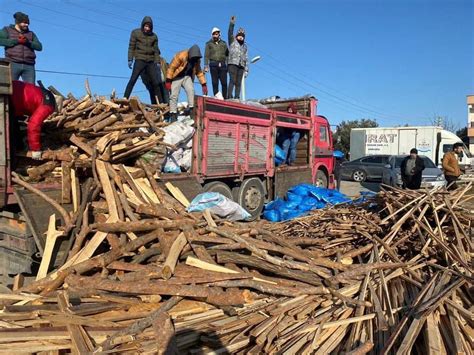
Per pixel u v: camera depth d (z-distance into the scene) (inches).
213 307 162.9
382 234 253.9
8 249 221.5
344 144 1967.3
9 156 217.6
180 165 324.5
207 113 340.5
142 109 297.6
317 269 195.2
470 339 136.3
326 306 165.2
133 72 370.3
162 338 134.0
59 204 220.8
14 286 193.3
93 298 167.2
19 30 312.3
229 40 456.1
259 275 187.0
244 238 208.2
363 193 347.3
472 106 1585.9
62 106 283.9
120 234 208.1
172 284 169.5
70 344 131.8
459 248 215.9
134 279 175.8
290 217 372.8
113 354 126.6
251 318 151.1
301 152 505.0
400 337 138.6
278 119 434.3
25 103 229.5
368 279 182.9
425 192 280.4
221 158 358.3
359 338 141.2
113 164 260.1
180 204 264.5
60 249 207.3
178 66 336.8
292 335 140.5
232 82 450.9
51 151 237.3
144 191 252.2
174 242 193.0
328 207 342.6
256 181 404.2
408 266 199.5
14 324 142.7
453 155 473.4
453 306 151.8
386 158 947.3
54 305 160.6
